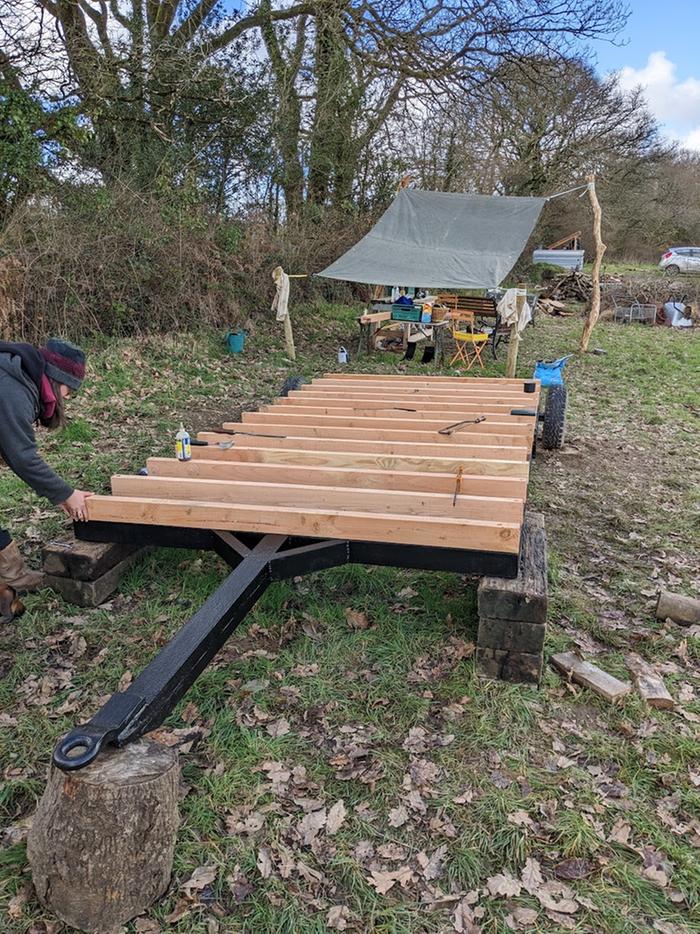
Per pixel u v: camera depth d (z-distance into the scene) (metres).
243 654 2.84
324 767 2.26
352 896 1.82
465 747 2.35
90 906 1.67
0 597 3.00
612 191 23.89
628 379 9.60
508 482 3.18
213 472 3.54
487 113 16.03
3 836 1.97
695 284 17.78
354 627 3.06
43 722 2.43
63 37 9.04
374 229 11.95
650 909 1.80
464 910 1.78
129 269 8.94
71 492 2.98
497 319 10.71
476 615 3.12
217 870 1.88
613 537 4.19
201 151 12.05
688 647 3.02
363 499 3.08
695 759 2.34
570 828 2.02
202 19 12.23
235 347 9.73
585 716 2.54
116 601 3.22
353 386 6.01
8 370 2.58
